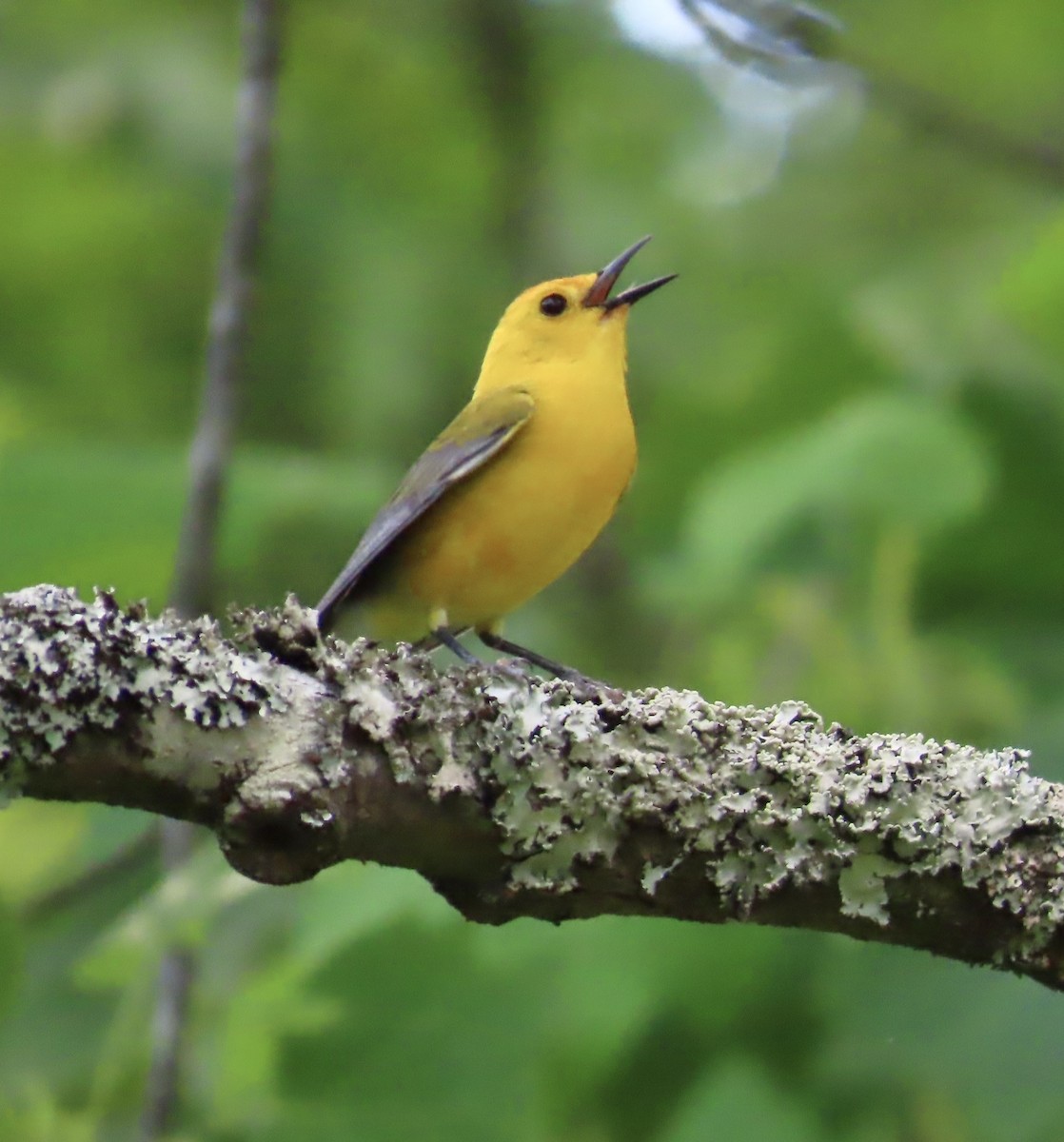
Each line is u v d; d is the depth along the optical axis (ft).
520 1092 33.40
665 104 63.72
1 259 58.13
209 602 34.96
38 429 53.21
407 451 56.13
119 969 30.91
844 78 42.47
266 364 57.11
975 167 61.00
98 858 34.68
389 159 61.82
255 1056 33.17
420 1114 33.24
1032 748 32.89
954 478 36.50
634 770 21.22
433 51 62.54
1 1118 31.22
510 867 21.13
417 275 58.59
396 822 20.34
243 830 19.42
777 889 21.54
